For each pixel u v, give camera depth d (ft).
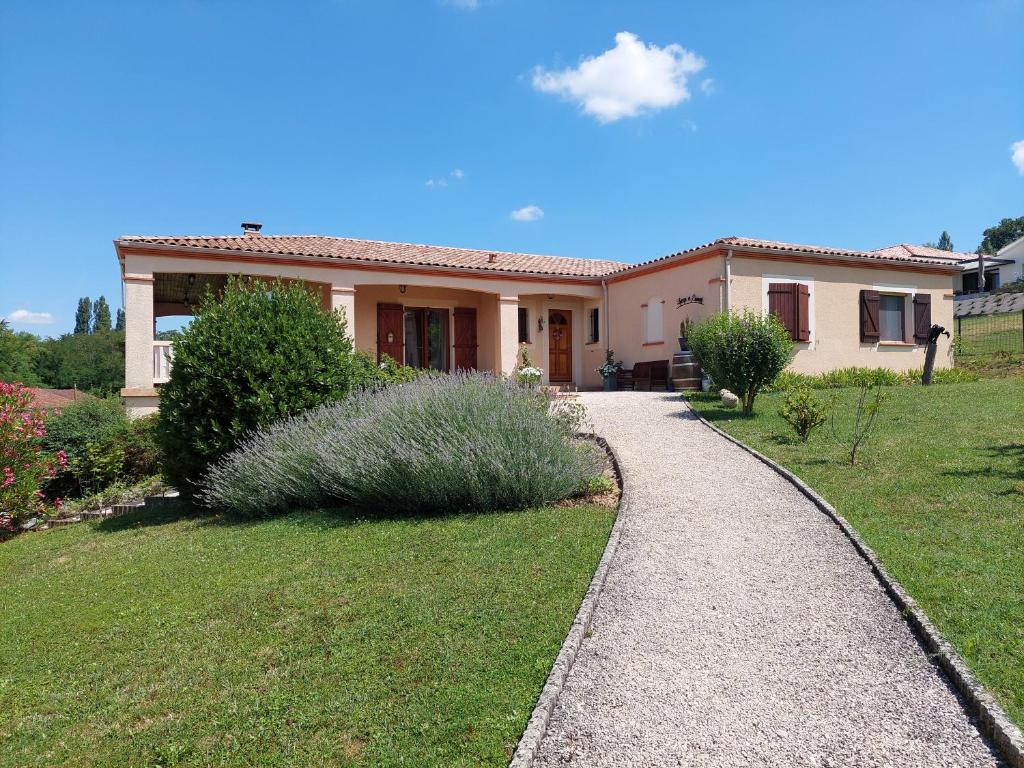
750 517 19.26
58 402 78.13
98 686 11.71
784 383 45.09
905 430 30.04
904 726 9.28
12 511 29.96
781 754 8.72
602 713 9.80
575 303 63.10
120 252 44.04
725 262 47.14
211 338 27.99
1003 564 14.44
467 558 16.80
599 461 25.02
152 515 29.37
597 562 15.99
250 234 53.42
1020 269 120.16
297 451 25.13
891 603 13.19
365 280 50.29
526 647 11.77
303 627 13.38
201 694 11.07
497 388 26.55
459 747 9.04
